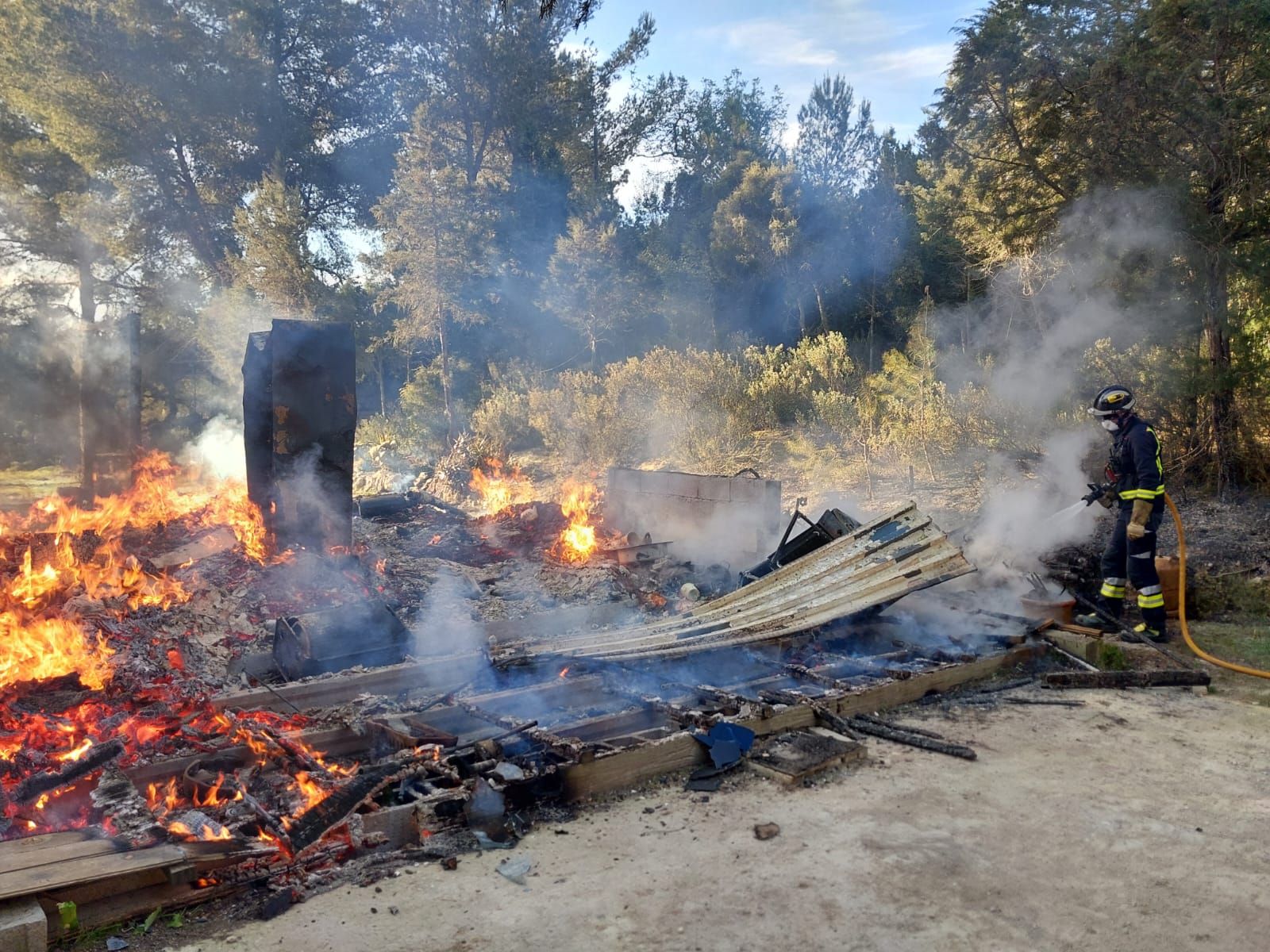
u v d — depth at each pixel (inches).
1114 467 303.7
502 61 1154.0
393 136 1301.7
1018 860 145.2
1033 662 265.7
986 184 515.5
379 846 152.8
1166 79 418.6
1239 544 374.9
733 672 254.2
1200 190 433.4
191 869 133.7
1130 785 175.9
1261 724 212.5
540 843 154.8
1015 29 477.7
